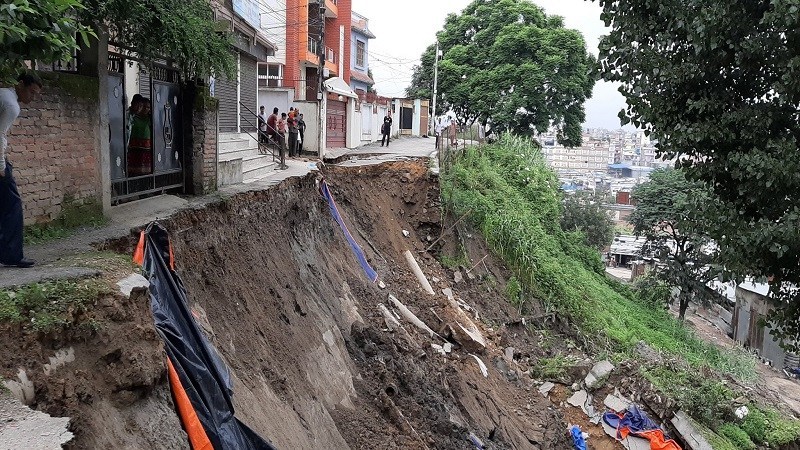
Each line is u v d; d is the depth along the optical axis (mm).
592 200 37625
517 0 35719
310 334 9125
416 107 42250
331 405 8422
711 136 7250
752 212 7543
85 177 7035
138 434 4141
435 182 18312
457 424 9758
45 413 3551
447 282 16469
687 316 33625
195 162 9609
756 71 7215
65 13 5781
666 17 7406
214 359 5871
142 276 5113
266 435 6148
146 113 8695
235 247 8867
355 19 38469
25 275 4688
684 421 13406
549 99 32594
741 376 20141
